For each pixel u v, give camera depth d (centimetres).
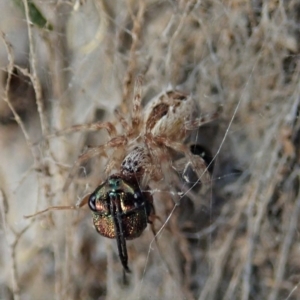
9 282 9
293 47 9
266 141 9
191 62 9
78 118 9
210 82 9
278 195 9
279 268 9
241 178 9
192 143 9
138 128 9
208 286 9
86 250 9
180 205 9
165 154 9
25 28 9
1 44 9
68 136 9
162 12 9
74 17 9
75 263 9
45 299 9
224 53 9
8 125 9
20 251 9
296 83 9
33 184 9
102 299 9
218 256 9
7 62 9
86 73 9
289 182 9
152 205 9
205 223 9
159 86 9
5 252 9
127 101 9
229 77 9
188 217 9
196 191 9
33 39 9
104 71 9
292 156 9
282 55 9
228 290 9
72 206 9
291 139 9
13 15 9
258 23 9
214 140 9
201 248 9
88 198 8
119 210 8
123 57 9
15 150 9
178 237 9
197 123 9
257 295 9
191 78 9
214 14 9
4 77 9
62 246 9
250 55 9
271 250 9
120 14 9
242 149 9
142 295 9
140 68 9
